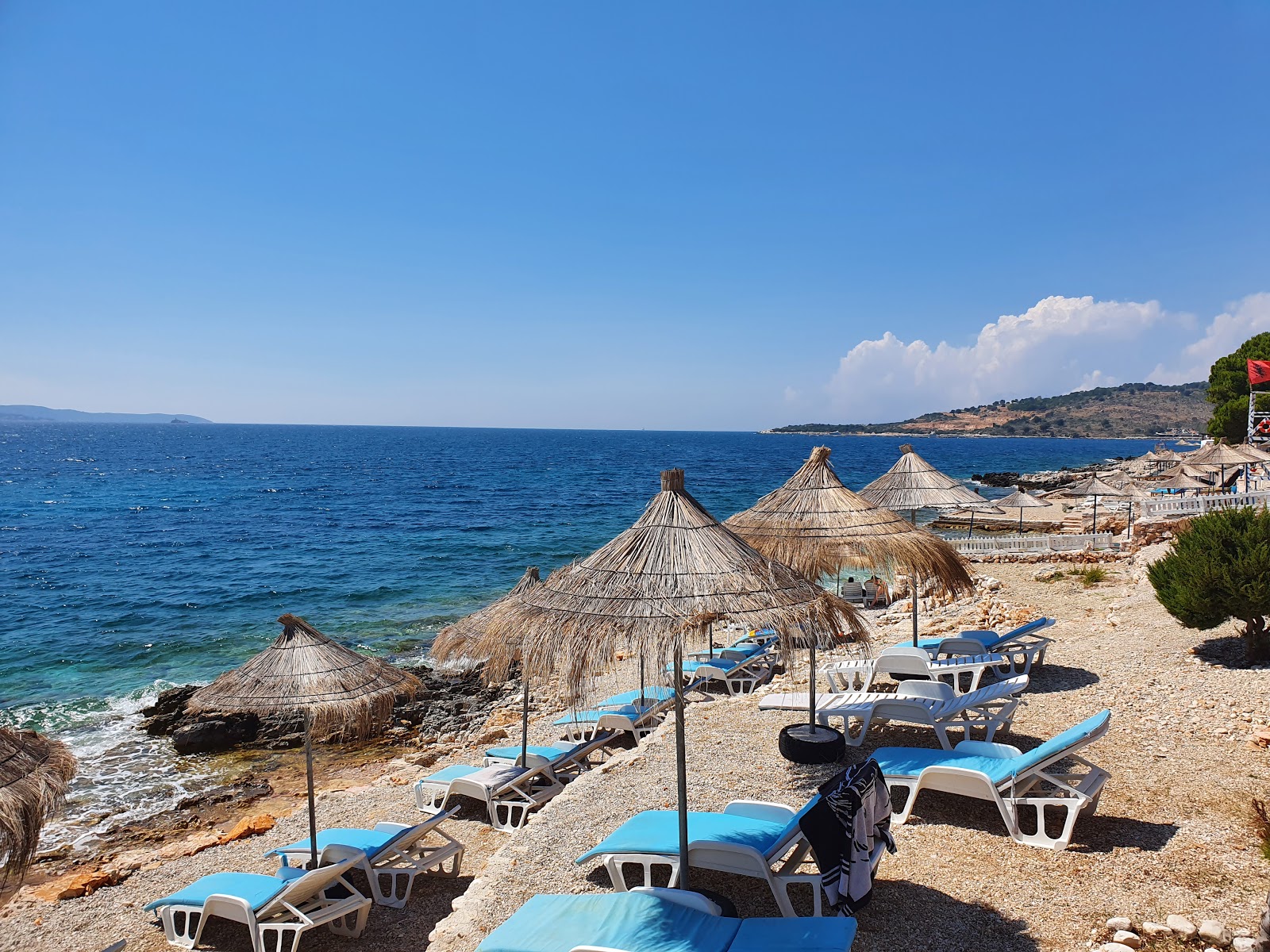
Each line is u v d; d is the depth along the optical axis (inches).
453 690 664.4
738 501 2198.6
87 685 702.5
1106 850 214.7
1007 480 2952.8
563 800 282.8
